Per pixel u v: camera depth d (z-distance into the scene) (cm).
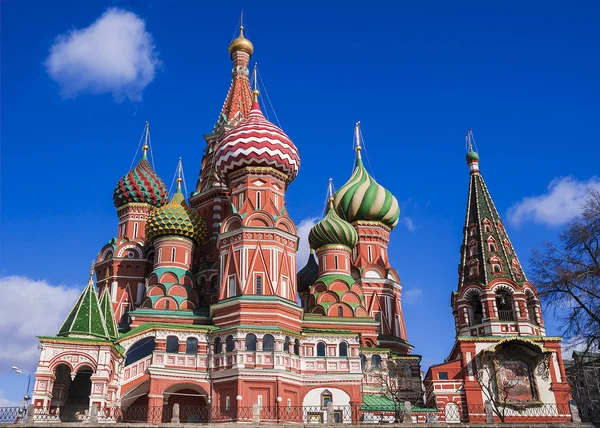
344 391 4834
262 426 2678
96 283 6378
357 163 7200
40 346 4081
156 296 5422
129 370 4600
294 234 5516
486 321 5128
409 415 2920
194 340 4872
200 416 4750
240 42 7650
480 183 5897
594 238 3466
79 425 2667
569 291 3444
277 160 5597
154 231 5741
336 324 5509
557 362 4903
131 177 6675
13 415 2839
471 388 4809
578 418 3008
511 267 5341
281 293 5169
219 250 5394
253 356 4697
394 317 6494
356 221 6825
